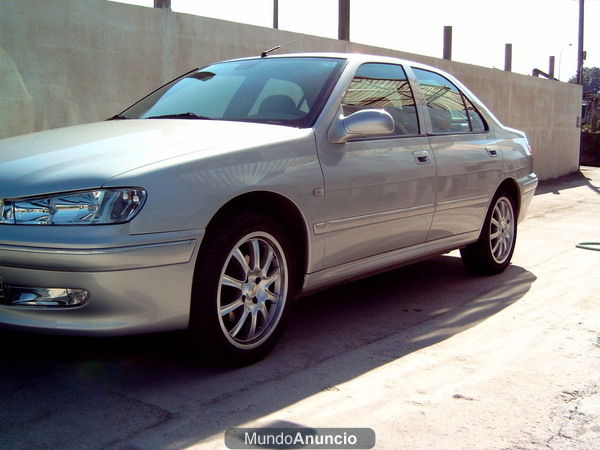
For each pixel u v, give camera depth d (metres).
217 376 3.33
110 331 2.96
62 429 2.72
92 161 3.08
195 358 3.45
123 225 2.88
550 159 18.48
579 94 20.22
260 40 8.70
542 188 15.63
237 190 3.25
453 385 3.29
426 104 4.88
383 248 4.30
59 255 2.85
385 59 4.70
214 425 2.79
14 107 6.26
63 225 2.88
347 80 4.17
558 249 7.19
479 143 5.34
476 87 14.41
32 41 6.33
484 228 5.52
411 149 4.47
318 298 4.97
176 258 3.03
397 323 4.34
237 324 3.40
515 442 2.71
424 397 3.13
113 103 7.05
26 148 3.42
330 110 3.92
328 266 3.88
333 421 2.86
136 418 2.84
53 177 2.98
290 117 3.90
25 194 2.95
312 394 3.14
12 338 3.82
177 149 3.22
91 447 2.58
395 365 3.55
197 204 3.08
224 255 3.22
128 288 2.92
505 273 5.92
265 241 3.49
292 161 3.56
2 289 3.04
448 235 4.98
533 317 4.51
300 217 3.62
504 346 3.89
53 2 6.45
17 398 3.02
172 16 7.55
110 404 2.97
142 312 3.00
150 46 7.35
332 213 3.79
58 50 6.54
